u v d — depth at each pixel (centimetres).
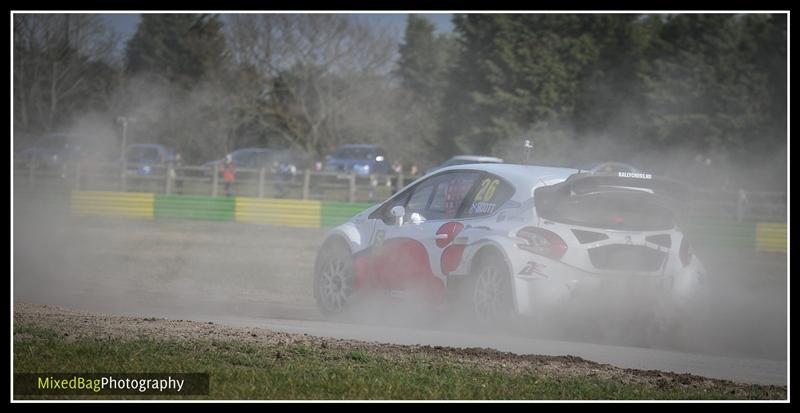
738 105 16100
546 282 2934
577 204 3008
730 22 16962
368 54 17712
